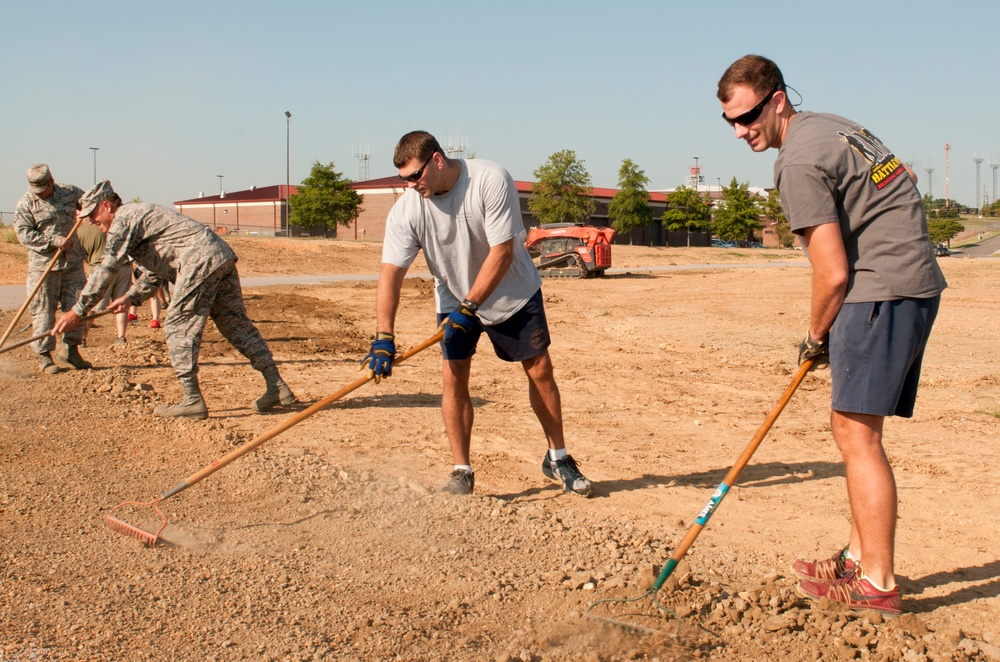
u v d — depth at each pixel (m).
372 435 6.47
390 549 4.20
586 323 14.60
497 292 4.78
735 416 7.44
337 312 16.38
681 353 11.19
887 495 3.46
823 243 3.28
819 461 5.96
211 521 4.56
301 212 58.91
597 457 6.04
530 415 7.32
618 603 3.57
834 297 3.29
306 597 3.64
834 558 3.80
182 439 6.18
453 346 4.89
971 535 4.55
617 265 39.88
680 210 75.25
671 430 6.90
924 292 3.31
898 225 3.30
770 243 84.00
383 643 3.25
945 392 8.24
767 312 15.37
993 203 170.88
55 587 3.65
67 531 4.36
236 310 7.05
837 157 3.27
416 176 4.40
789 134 3.43
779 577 3.85
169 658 3.10
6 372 8.48
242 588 3.71
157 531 4.20
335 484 5.20
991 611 3.62
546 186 64.31
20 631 3.24
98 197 7.32
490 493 5.18
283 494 5.00
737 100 3.52
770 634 3.37
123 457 5.74
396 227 4.66
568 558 4.11
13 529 4.35
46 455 5.67
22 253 26.00
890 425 7.09
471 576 3.88
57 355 9.07
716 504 3.46
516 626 3.43
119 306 7.12
